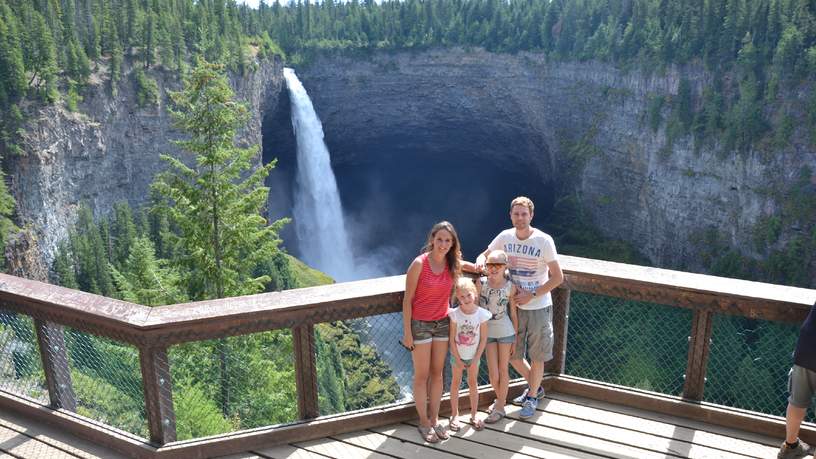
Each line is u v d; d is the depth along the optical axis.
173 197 19.53
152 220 50.25
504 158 95.56
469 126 93.19
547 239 5.31
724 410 5.33
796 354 4.58
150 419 4.97
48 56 48.75
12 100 46.34
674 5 70.00
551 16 82.12
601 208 79.25
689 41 65.50
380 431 5.37
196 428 10.75
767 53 58.94
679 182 67.56
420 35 88.88
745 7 60.69
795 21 57.22
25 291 5.29
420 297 5.09
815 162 55.44
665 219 70.50
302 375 5.20
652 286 5.32
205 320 4.78
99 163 53.94
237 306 4.93
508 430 5.36
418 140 97.00
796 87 56.22
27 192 46.03
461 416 5.61
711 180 64.00
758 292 5.01
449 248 5.05
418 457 4.98
